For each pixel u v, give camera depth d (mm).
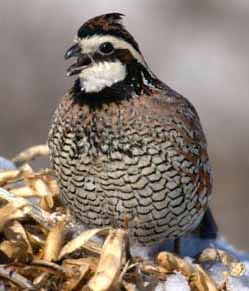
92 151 11297
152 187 11367
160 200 11445
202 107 27047
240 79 27859
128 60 11500
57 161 11562
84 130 11328
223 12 29438
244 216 23281
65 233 11047
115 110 11328
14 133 23281
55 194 11945
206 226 12828
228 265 11789
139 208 11461
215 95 27359
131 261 10648
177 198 11508
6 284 10008
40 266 10258
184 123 11516
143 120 11312
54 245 10508
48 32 25453
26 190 11594
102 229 10578
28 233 10680
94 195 11477
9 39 24891
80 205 11625
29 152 13062
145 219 11555
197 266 10852
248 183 24328
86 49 11508
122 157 11250
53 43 25281
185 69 27906
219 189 23984
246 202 23594
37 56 24828
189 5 29375
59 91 24375
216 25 29141
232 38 28906
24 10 25625
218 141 25828
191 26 29031
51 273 10258
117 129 11266
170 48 28344
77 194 11547
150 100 11445
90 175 11375
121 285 10352
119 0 28734
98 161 11297
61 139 11453
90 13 27031
